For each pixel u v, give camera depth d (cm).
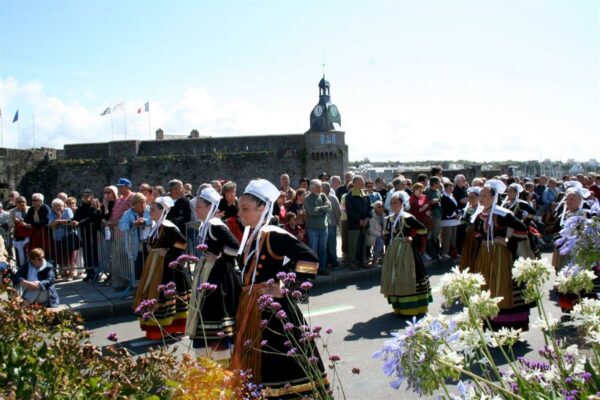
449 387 577
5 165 5484
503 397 305
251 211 483
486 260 754
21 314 324
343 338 803
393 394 593
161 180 5588
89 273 1178
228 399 319
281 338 446
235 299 609
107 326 900
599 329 317
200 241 621
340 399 582
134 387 294
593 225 356
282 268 473
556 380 313
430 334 265
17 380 269
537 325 361
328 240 1307
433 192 1405
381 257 1384
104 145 5775
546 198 1705
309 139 5731
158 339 786
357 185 1301
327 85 5994
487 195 760
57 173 5622
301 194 1262
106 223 1123
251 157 5650
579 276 365
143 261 1012
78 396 278
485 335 334
